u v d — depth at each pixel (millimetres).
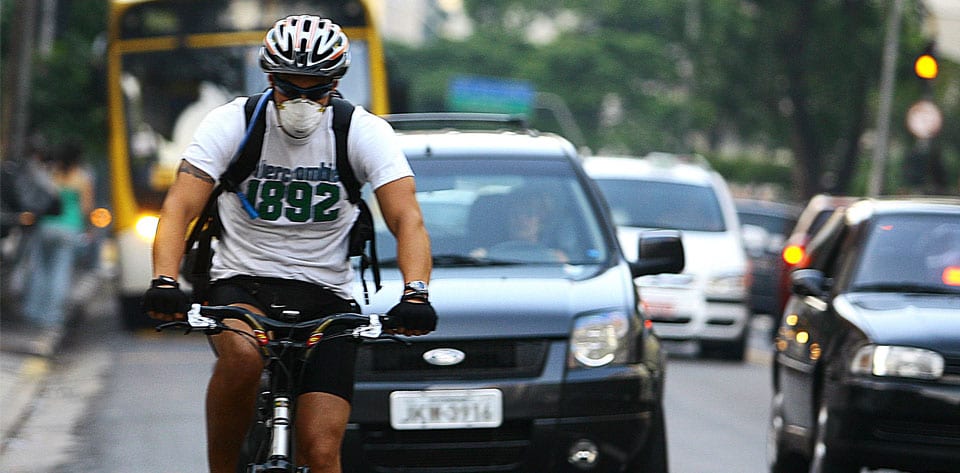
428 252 14391
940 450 21391
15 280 52094
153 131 50781
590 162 49656
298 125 14398
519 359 20266
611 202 46781
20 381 36312
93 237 79750
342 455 19844
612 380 20188
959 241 24984
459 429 19953
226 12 51062
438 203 23688
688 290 45312
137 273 50375
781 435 25250
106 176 84188
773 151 176875
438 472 20031
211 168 14453
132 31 50906
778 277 52562
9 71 54688
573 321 20531
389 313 14094
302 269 14875
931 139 72250
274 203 14703
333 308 15023
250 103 14602
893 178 163750
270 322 14164
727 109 137750
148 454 27031
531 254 23000
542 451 19984
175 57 50906
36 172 48750
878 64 128500
